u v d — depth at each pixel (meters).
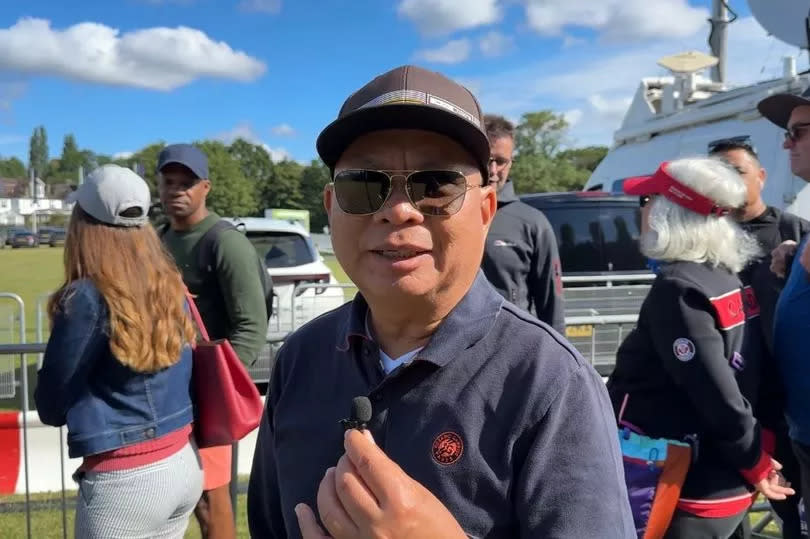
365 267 1.18
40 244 56.88
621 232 5.77
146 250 2.23
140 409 2.19
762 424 2.40
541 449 1.06
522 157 66.38
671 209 2.16
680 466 2.09
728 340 2.06
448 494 1.08
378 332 1.26
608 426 1.11
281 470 1.31
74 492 4.11
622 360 2.30
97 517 2.16
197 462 2.44
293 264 6.77
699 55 6.93
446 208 1.12
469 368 1.13
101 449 2.12
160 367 2.20
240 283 3.00
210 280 3.03
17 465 4.12
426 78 1.14
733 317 2.07
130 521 2.17
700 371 2.00
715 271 2.11
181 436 2.33
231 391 2.41
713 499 2.13
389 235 1.13
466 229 1.15
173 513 2.32
